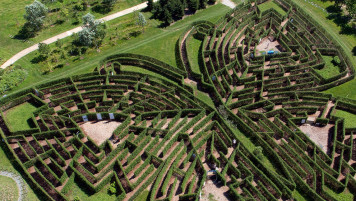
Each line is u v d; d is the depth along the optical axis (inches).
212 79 3666.3
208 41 4340.6
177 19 4830.2
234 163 2878.9
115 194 2650.1
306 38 4185.5
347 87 3631.9
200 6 5073.8
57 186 2696.9
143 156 2942.9
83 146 2928.2
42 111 3324.3
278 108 3368.6
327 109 3368.6
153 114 3255.4
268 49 4165.8
